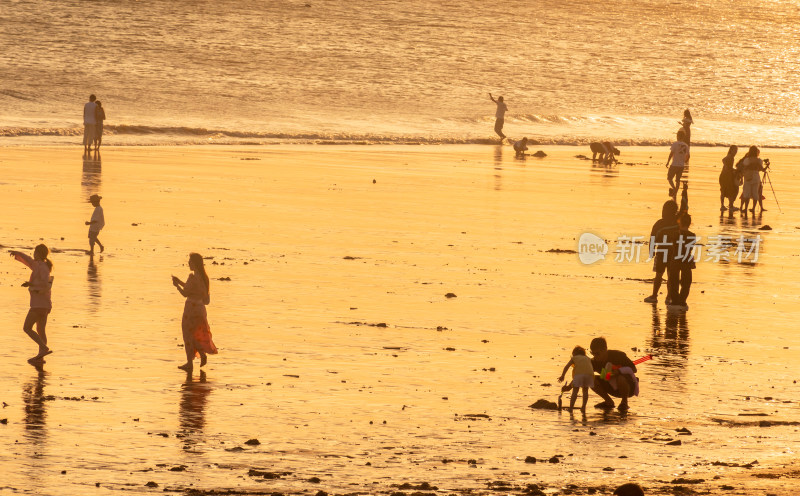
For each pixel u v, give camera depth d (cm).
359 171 11356
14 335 4316
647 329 4947
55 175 9656
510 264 6469
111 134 14975
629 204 9556
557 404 3728
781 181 12344
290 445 3128
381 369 4050
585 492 2736
